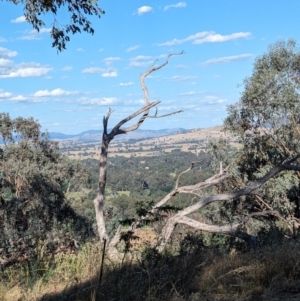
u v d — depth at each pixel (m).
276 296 5.06
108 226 10.72
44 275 6.27
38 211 23.69
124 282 5.34
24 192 23.73
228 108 19.88
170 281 5.41
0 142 32.53
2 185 24.50
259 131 19.58
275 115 19.03
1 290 5.91
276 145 19.12
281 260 5.88
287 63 19.88
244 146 19.52
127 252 7.11
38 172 26.38
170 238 8.12
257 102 19.22
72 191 32.78
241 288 5.31
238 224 10.67
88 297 5.18
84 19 9.04
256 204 19.20
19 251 7.30
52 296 5.49
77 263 6.45
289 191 18.52
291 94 18.75
